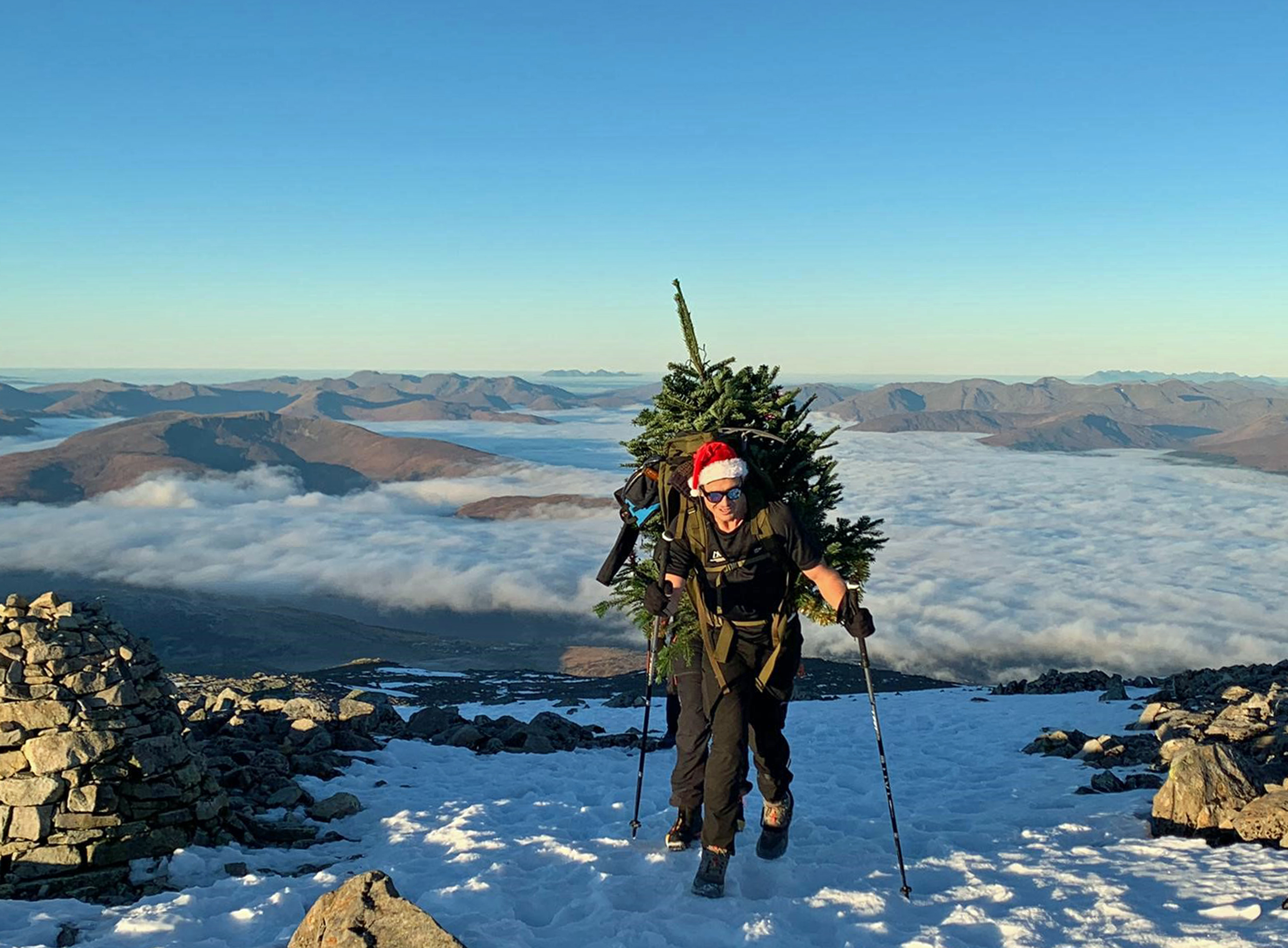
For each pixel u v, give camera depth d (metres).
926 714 19.31
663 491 5.24
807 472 9.77
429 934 3.66
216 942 4.41
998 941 4.09
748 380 9.69
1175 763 6.38
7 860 5.98
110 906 5.48
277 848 7.04
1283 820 5.61
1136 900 4.62
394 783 9.54
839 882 5.13
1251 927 4.11
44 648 6.43
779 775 5.58
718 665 5.00
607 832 6.81
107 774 6.29
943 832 7.00
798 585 9.64
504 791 9.30
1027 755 12.66
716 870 4.80
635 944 4.05
